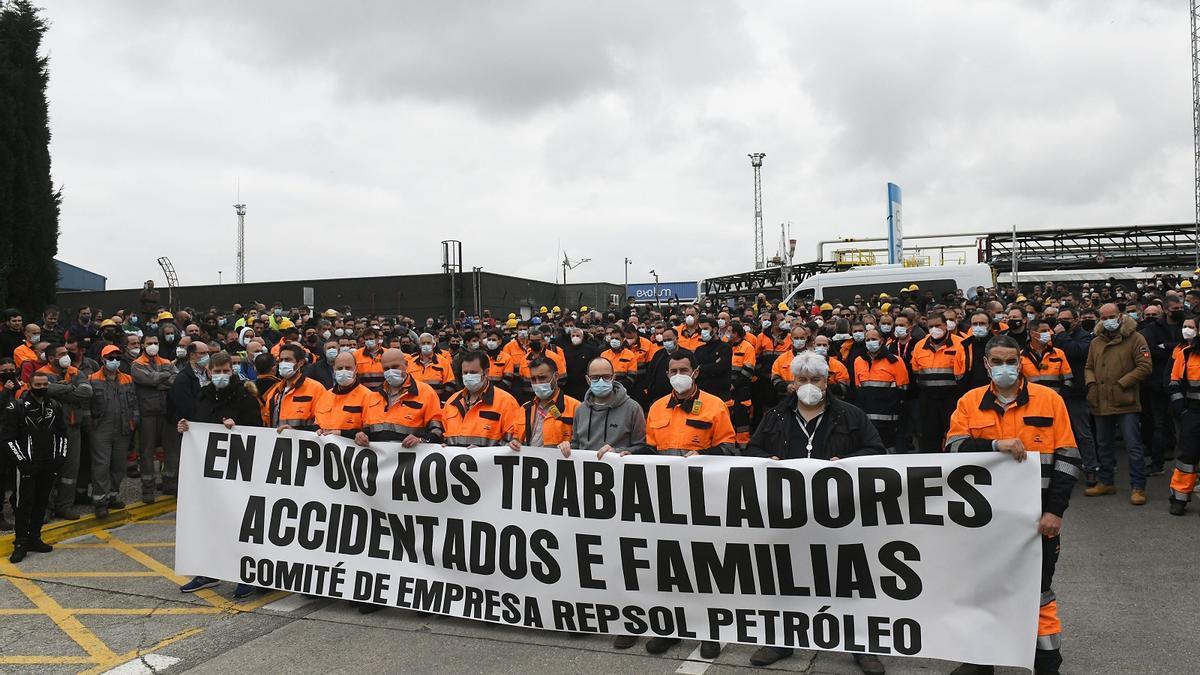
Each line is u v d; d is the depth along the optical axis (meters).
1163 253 25.97
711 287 30.12
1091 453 8.88
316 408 6.37
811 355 4.79
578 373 11.82
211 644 5.23
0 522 8.04
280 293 35.12
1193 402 7.39
